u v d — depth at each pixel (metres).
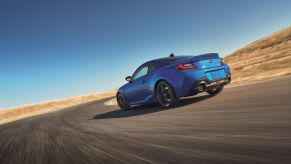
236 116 3.72
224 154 2.15
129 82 8.07
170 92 6.46
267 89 6.42
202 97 7.64
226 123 3.38
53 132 5.77
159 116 5.40
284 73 12.30
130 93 8.00
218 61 6.60
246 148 2.20
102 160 2.65
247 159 1.95
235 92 7.29
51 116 12.65
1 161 3.63
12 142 5.36
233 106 4.77
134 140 3.33
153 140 3.14
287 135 2.34
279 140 2.24
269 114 3.40
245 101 5.11
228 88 9.55
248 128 2.87
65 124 7.14
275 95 5.05
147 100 7.36
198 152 2.34
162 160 2.29
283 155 1.89
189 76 6.06
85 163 2.67
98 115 8.52
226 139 2.60
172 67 6.39
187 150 2.46
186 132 3.28
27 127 8.41
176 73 6.25
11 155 3.93
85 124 6.30
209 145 2.50
